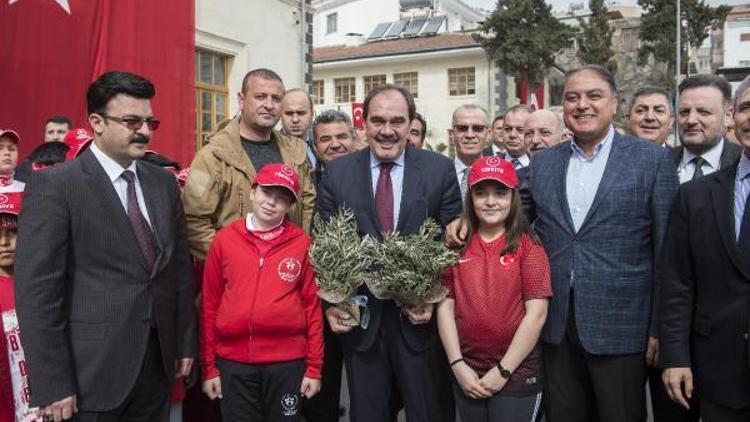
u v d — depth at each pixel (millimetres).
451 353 3121
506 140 5992
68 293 2734
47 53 7105
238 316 3209
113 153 2834
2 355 2930
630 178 3078
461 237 3201
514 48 20875
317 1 38062
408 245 3062
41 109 7055
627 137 3213
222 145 3748
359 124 9055
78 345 2705
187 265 3139
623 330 3047
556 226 3184
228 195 3695
